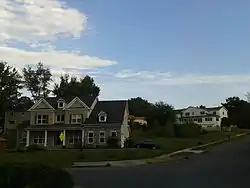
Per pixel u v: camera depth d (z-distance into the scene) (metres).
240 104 117.00
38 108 58.22
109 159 34.94
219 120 109.50
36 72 88.00
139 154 39.19
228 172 23.14
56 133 56.41
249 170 24.16
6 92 71.69
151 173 23.20
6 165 10.62
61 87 95.38
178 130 74.31
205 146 54.47
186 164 30.19
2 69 72.06
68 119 56.62
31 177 10.71
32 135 56.94
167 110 85.56
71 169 26.84
